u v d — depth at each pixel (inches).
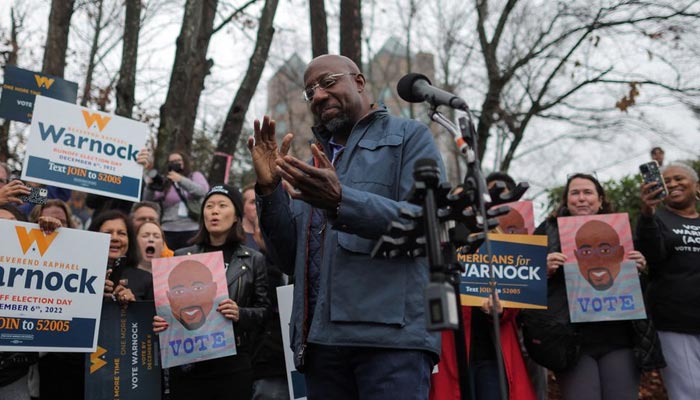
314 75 122.8
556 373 195.2
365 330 108.0
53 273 159.2
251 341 195.8
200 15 402.9
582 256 192.4
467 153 98.0
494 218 97.8
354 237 111.8
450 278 96.3
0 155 546.6
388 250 100.6
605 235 193.2
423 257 104.3
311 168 98.3
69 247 161.9
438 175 90.4
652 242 194.7
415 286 110.3
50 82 226.2
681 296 198.2
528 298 184.1
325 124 123.4
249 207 252.5
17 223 157.1
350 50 393.4
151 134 547.5
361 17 397.7
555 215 213.6
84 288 162.2
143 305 176.1
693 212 208.1
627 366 188.4
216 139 658.8
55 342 156.9
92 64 631.2
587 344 190.5
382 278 109.7
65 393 176.4
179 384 181.2
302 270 119.5
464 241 96.3
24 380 169.3
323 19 418.6
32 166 192.1
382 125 121.0
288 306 187.3
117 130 207.0
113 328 172.1
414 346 107.4
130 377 170.7
